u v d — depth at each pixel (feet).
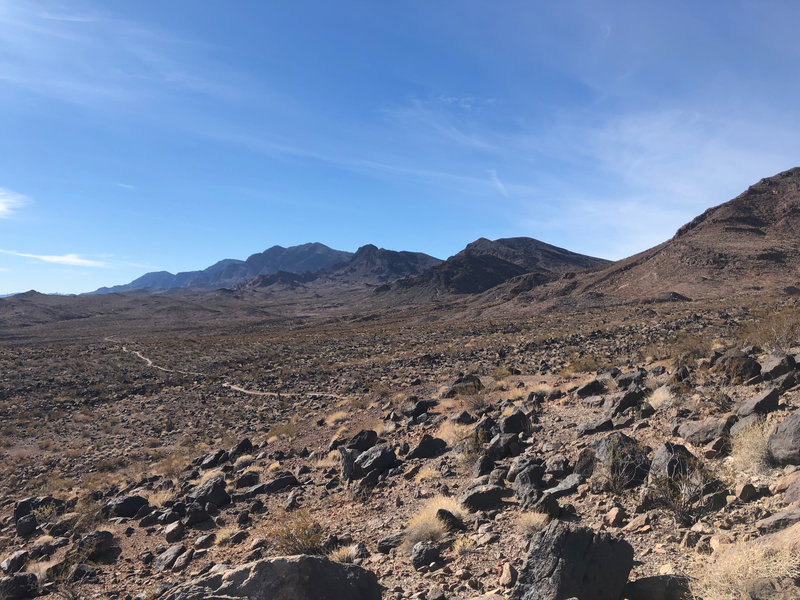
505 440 36.65
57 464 77.00
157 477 59.67
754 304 149.89
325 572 17.78
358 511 33.14
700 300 223.92
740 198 443.32
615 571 15.57
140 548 35.45
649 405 36.11
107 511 44.70
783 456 20.98
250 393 124.36
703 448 26.45
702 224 423.64
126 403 126.41
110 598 26.99
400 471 39.83
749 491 19.95
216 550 31.76
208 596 16.76
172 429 95.09
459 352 137.59
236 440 77.97
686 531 18.98
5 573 34.65
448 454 41.22
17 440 94.02
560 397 52.47
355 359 163.43
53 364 182.80
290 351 211.61
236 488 47.85
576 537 16.33
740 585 13.47
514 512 25.79
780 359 35.88
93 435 95.66
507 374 80.28
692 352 57.77
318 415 82.94
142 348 237.66
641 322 144.97
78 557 33.37
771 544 14.52
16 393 136.98
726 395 33.14
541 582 15.99
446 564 21.70
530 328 189.88
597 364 73.77
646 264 375.04
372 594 18.83
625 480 24.58
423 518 26.30
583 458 27.78
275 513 37.40
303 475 47.34
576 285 404.77
